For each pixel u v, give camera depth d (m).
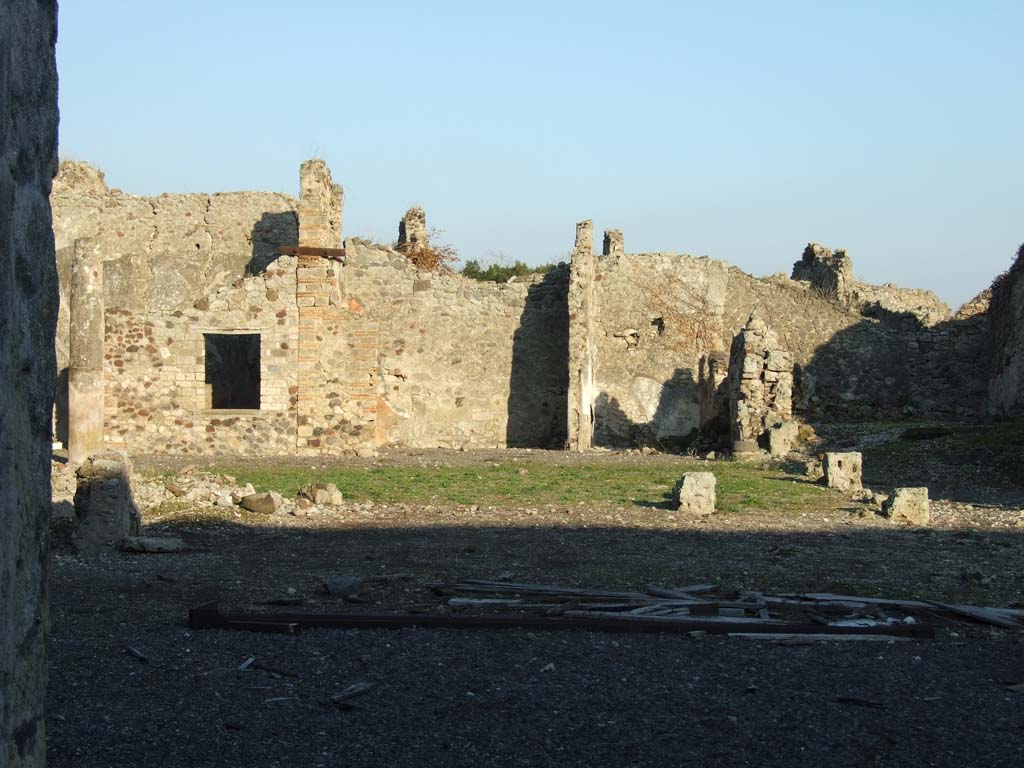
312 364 25.00
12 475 3.66
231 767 5.45
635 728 6.05
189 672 7.01
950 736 5.98
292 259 25.16
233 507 14.60
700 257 31.47
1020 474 18.44
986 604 9.15
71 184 30.89
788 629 8.08
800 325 31.22
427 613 8.53
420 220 34.69
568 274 28.80
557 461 22.39
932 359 30.62
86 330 20.73
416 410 28.52
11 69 3.62
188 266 30.56
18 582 3.70
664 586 9.71
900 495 14.26
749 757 5.66
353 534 12.83
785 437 22.80
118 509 11.73
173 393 24.92
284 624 8.02
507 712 6.30
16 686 3.69
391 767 5.48
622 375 30.77
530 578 10.06
